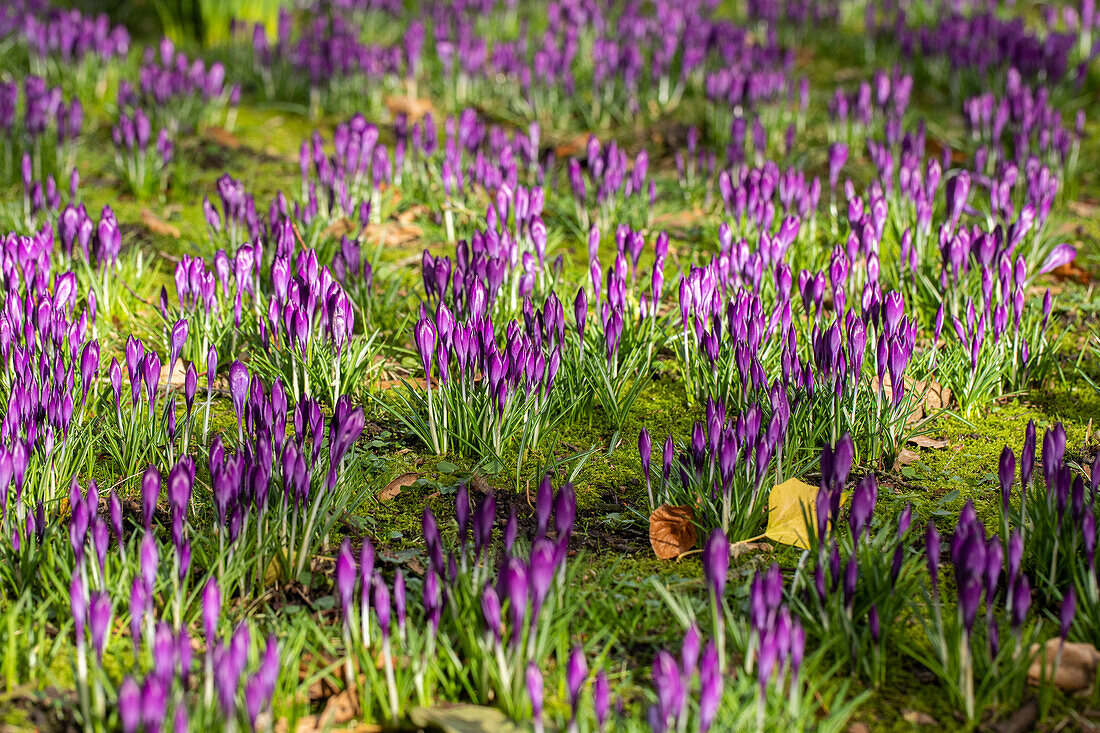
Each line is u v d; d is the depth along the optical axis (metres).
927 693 2.81
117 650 2.89
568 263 5.93
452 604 2.75
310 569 3.29
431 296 4.80
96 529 2.81
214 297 4.65
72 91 8.82
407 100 9.08
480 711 2.64
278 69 9.34
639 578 3.30
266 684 2.42
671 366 4.87
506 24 11.38
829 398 3.95
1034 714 2.70
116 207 6.75
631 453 4.11
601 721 2.29
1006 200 5.75
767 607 2.60
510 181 6.08
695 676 2.70
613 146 6.18
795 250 5.66
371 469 3.93
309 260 4.34
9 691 2.71
